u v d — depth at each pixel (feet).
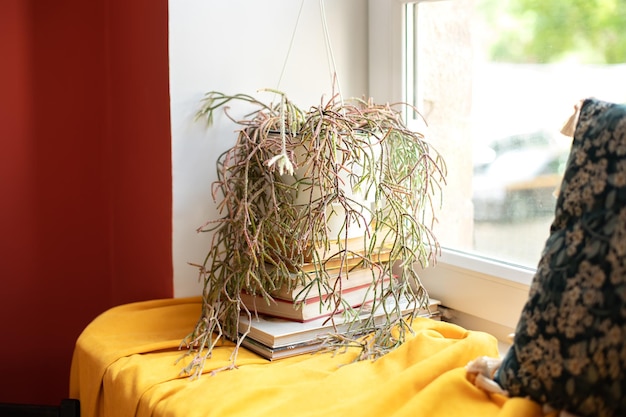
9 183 5.50
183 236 4.64
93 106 5.62
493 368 3.17
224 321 4.20
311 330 4.03
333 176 3.89
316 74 4.97
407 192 4.06
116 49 5.36
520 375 2.95
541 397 2.89
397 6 4.89
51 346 5.72
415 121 5.04
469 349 3.43
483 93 4.51
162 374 3.71
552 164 4.09
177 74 4.51
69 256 5.69
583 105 3.11
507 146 4.37
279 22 4.79
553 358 2.84
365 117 4.05
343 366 3.67
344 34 5.06
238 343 3.89
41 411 4.42
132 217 5.25
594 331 2.75
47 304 5.67
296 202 4.14
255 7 4.70
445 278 4.72
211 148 4.66
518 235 4.33
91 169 5.67
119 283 5.63
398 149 4.23
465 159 4.68
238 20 4.65
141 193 5.04
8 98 5.44
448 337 4.06
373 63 5.11
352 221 4.19
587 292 2.79
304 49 4.90
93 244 5.74
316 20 4.92
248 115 4.61
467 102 4.63
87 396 4.08
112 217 5.70
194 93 4.57
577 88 3.92
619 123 2.88
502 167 4.41
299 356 4.00
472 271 4.49
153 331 4.36
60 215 5.64
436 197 4.91
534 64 4.16
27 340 5.66
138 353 3.99
